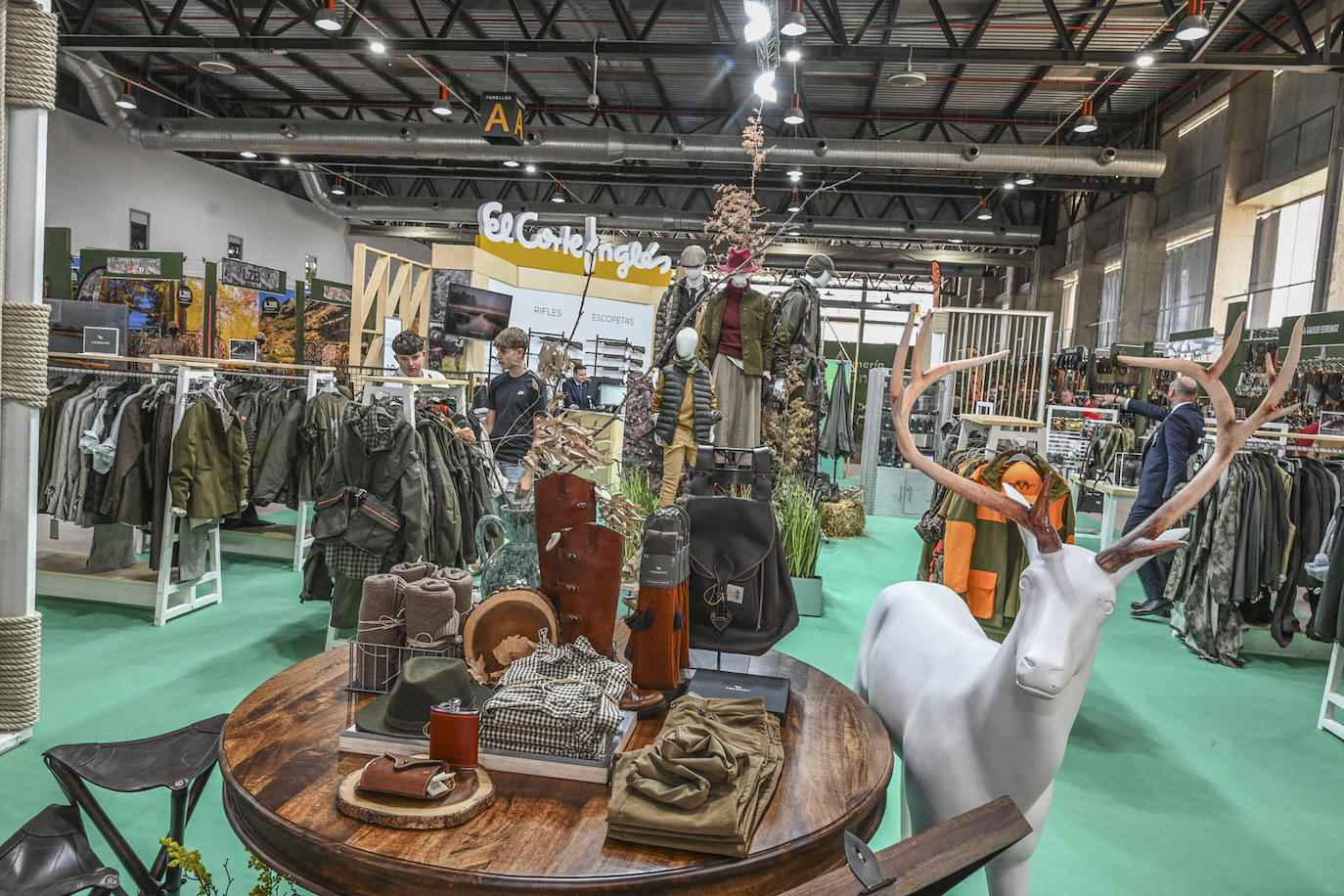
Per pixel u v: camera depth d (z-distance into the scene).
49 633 4.50
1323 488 5.04
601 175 18.59
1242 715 4.21
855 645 4.93
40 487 4.88
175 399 4.71
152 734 3.33
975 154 12.84
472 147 13.41
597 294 9.84
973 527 2.98
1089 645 1.47
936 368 1.69
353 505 3.92
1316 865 2.81
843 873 1.13
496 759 1.46
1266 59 9.49
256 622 4.81
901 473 10.69
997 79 13.02
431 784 1.32
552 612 1.72
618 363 9.82
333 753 1.49
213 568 5.24
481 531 2.07
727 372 5.23
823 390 7.59
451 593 1.74
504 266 9.33
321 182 18.30
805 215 18.00
